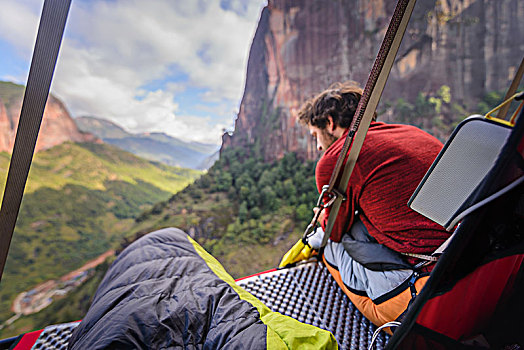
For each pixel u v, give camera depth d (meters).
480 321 0.56
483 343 0.58
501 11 24.59
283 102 40.12
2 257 0.87
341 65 33.94
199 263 1.19
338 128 1.13
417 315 0.56
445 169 0.55
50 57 0.77
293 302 1.25
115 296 0.94
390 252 0.93
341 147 1.03
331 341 0.78
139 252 1.24
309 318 1.16
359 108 0.86
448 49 26.73
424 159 0.82
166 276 1.07
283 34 38.41
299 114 1.29
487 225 0.49
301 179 33.31
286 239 27.66
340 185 1.00
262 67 47.91
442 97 26.62
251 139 49.19
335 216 1.08
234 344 0.76
